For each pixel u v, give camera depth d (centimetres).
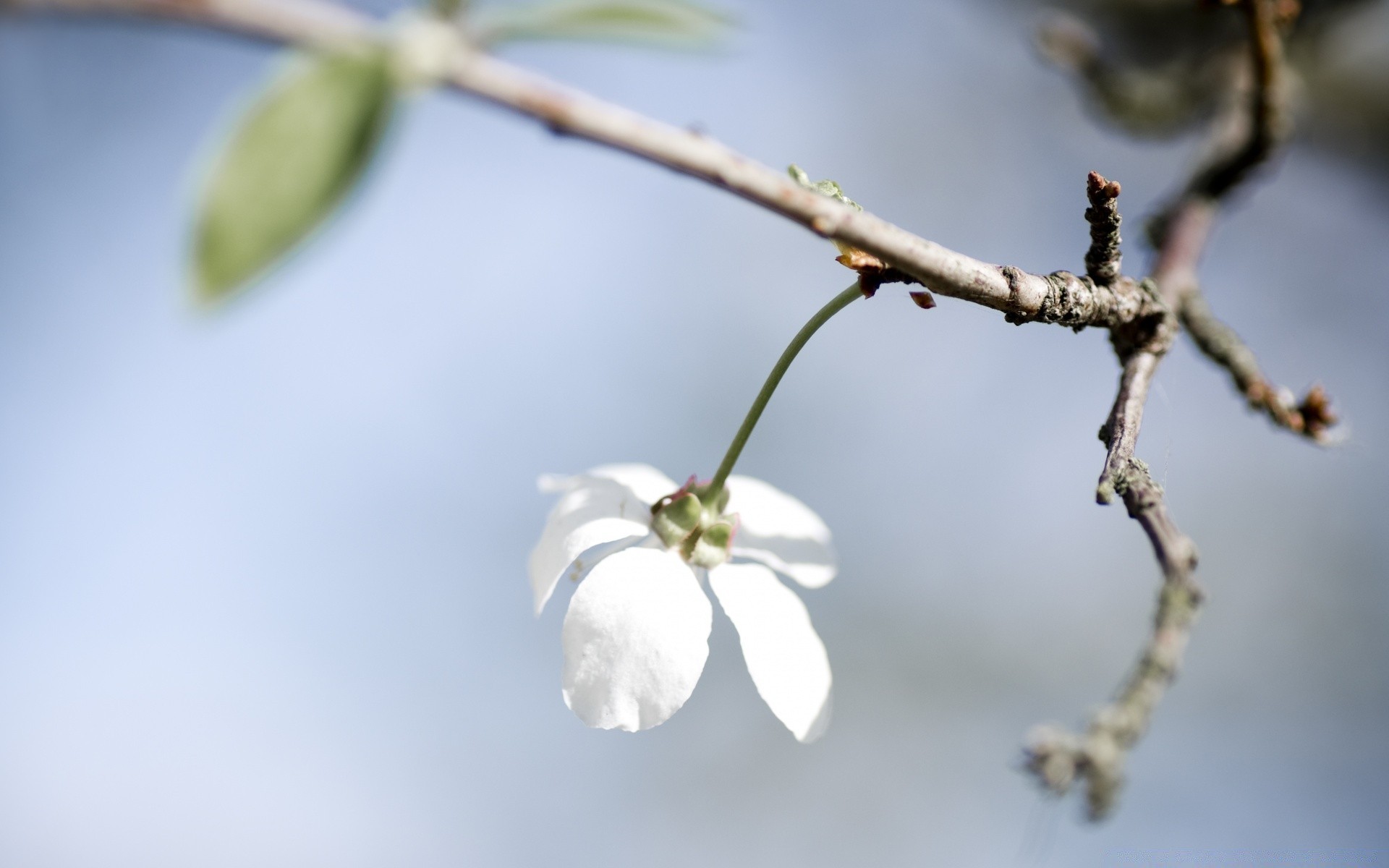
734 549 27
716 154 22
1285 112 31
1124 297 26
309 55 21
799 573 27
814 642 27
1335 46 38
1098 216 25
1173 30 37
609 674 26
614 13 22
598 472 27
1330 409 28
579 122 22
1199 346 29
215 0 21
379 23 22
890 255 24
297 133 21
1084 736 23
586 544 27
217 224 21
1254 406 28
